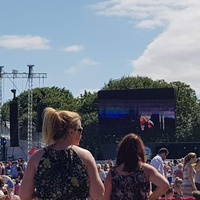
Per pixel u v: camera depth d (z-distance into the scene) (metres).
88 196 5.17
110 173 7.03
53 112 5.32
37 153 5.21
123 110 45.62
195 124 81.38
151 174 6.98
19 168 29.41
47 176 5.09
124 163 7.01
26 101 98.69
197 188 16.23
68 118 5.31
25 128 69.19
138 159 7.02
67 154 5.16
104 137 47.34
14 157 61.66
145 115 45.38
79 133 5.35
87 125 75.25
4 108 99.19
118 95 45.66
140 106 45.44
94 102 90.88
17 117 50.28
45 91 100.75
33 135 62.28
